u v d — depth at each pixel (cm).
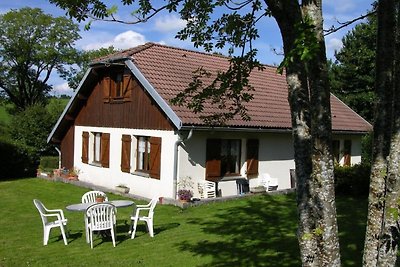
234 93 667
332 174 397
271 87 2062
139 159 1733
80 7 492
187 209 1413
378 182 419
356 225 1171
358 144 2273
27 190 1839
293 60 377
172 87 1590
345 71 2988
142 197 1611
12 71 4106
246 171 1723
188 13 635
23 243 1016
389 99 432
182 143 1523
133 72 1633
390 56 437
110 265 847
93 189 1858
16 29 4000
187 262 863
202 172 1585
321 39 388
